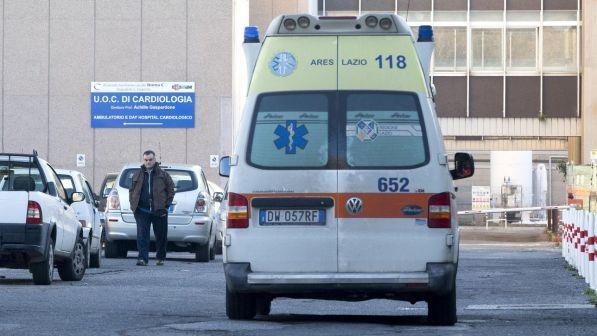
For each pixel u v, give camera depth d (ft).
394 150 108.68
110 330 102.37
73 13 399.44
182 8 398.01
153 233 246.68
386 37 110.11
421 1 472.44
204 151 397.60
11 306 125.80
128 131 398.42
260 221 109.09
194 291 153.58
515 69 471.21
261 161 109.19
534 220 596.29
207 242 242.58
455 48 472.44
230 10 397.39
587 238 181.78
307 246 108.58
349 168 108.47
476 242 395.34
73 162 399.44
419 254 108.17
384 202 108.37
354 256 108.37
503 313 128.16
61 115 399.65
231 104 396.78
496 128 472.03
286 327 106.52
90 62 399.44
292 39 110.32
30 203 157.17
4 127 399.65
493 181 602.85
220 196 257.34
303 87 109.50
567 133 469.57
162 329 103.40
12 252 156.15
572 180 336.90
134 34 398.21
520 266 231.09
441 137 109.40
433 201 108.17
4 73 400.06
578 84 468.75
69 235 170.30
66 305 128.26
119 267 214.48
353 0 470.80
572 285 177.17
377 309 135.54
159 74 398.42
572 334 102.78
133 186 221.25
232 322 111.45
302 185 108.47
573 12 469.57
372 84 109.29
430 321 113.19
